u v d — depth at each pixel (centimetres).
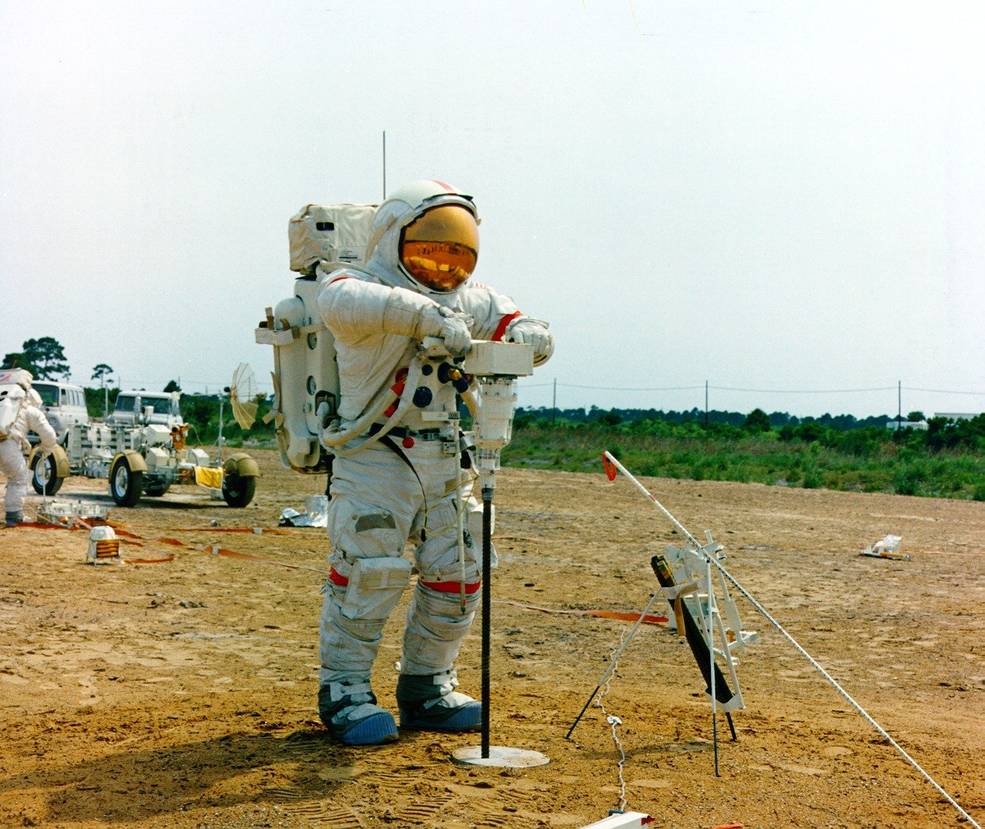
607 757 577
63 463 2236
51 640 921
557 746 598
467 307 628
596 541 1739
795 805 505
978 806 512
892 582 1398
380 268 602
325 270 751
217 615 1069
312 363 758
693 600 619
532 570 1428
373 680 819
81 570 1291
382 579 572
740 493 2756
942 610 1205
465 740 604
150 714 680
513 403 560
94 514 1697
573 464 3825
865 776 557
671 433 4931
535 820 470
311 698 743
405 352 584
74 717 673
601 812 483
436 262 591
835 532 1967
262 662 874
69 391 2895
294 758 558
